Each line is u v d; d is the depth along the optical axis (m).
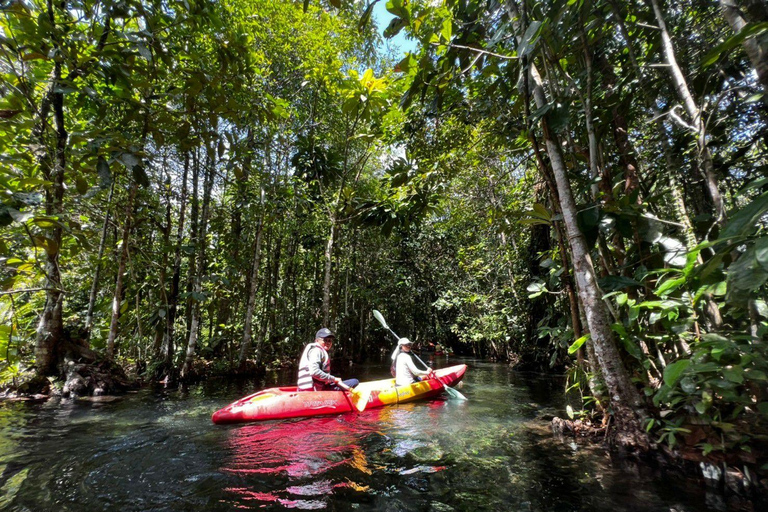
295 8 7.83
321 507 2.24
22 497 2.38
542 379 7.88
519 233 8.72
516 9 3.21
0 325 4.58
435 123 5.78
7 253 3.38
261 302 12.87
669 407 2.97
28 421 4.34
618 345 3.36
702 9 3.21
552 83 3.41
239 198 8.90
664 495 2.30
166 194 8.03
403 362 5.98
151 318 7.68
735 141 3.64
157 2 3.45
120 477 2.69
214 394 6.38
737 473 2.36
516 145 5.56
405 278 17.17
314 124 9.93
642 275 3.00
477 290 13.04
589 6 3.04
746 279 1.42
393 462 2.96
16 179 3.07
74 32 3.55
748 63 3.24
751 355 2.19
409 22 3.11
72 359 6.16
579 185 4.58
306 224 10.05
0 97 3.48
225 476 2.70
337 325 13.91
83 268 8.01
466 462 2.94
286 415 4.44
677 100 3.51
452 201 10.11
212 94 3.85
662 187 4.09
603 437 3.34
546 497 2.33
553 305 7.09
